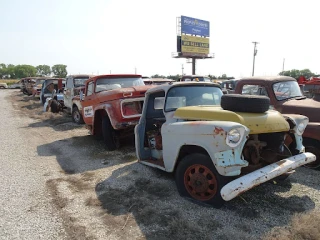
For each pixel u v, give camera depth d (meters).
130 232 3.41
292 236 3.12
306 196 4.12
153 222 3.58
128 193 4.47
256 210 3.74
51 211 4.01
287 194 4.21
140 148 5.38
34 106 18.50
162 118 5.39
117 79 8.31
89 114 8.14
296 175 4.96
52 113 14.48
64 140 8.59
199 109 4.18
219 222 3.49
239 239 3.15
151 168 5.57
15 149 7.64
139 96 6.91
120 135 7.31
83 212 3.95
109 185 4.85
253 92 6.57
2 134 9.75
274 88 6.27
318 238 3.06
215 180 3.71
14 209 4.10
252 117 3.79
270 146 4.26
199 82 5.19
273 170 3.51
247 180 3.29
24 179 5.31
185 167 4.06
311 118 5.60
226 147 3.44
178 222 3.47
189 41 46.19
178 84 4.93
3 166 6.14
